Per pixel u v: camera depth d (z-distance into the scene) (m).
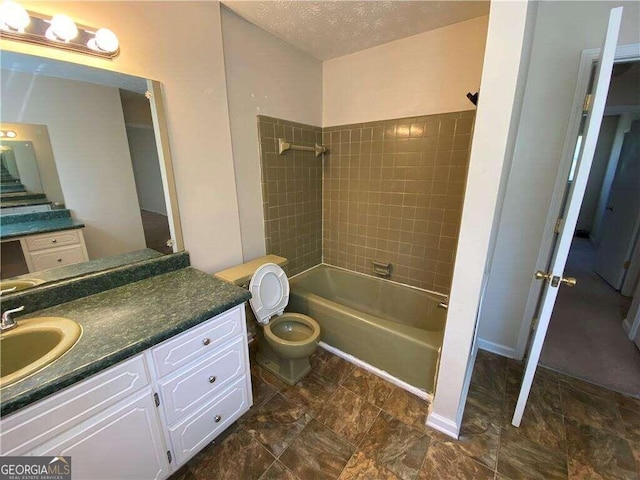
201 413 1.26
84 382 0.86
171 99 1.46
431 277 2.29
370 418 1.55
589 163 1.09
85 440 0.89
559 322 2.45
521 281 1.89
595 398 1.66
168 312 1.15
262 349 2.00
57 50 1.09
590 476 1.25
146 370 1.01
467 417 1.55
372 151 2.34
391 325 1.80
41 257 1.17
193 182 1.64
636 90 2.94
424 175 2.13
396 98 2.12
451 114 1.93
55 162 1.16
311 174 2.55
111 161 1.31
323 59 2.39
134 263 1.45
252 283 1.80
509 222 1.83
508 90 0.98
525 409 1.59
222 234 1.87
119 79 1.27
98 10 1.16
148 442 1.07
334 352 2.10
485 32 1.70
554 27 1.51
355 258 2.68
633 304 2.28
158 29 1.36
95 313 1.14
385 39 2.01
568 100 1.56
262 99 1.97
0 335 0.96
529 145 1.69
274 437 1.44
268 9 1.62
